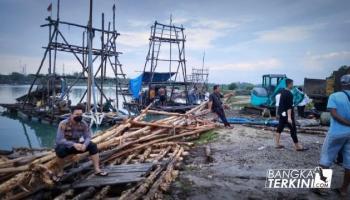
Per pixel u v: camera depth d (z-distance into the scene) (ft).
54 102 71.51
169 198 17.20
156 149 32.37
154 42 90.02
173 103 93.86
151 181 19.15
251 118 59.47
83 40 75.05
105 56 74.38
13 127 66.74
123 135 32.63
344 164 16.83
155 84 92.22
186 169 23.24
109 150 27.76
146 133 37.76
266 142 33.27
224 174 21.66
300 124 47.65
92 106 77.36
